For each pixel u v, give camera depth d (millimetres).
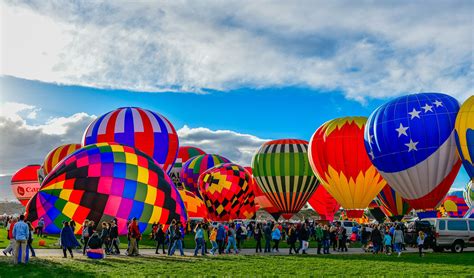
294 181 45594
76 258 18125
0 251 20750
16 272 13461
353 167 36969
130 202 26828
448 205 59000
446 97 31422
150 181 28125
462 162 29562
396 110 31812
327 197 50625
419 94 32250
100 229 25938
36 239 27359
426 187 31031
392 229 25406
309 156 40438
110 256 19562
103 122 36625
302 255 22078
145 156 29875
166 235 23594
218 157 55781
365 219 55188
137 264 16500
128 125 36156
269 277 13719
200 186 45750
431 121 30344
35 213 26094
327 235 23391
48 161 54625
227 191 43969
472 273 15250
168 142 37312
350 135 37312
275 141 48312
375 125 32750
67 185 26484
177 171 61719
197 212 42531
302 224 25625
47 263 16031
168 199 28609
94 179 26750
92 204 26094
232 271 14938
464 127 28844
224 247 23906
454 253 24250
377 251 23672
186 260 18359
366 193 37344
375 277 14047
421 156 30438
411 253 24219
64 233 18203
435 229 24938
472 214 42156
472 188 48125
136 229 20047
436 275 14578
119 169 27516
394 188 32719
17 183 67375
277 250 24016
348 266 16906
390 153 31594
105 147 28797
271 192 46438
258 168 47281
